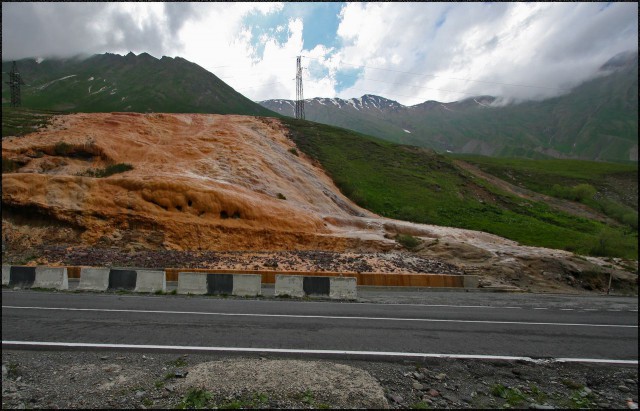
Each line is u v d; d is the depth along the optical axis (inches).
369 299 553.9
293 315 401.7
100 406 195.3
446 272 869.8
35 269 542.0
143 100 5388.8
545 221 2096.5
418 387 234.5
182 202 1074.1
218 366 239.9
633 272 1055.0
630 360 300.5
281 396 206.8
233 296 527.8
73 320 348.5
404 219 1742.1
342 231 1246.3
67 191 985.5
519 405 221.8
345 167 2129.7
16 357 253.4
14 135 1278.3
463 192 2246.6
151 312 389.4
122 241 929.5
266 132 2113.7
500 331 367.9
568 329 389.1
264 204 1196.5
